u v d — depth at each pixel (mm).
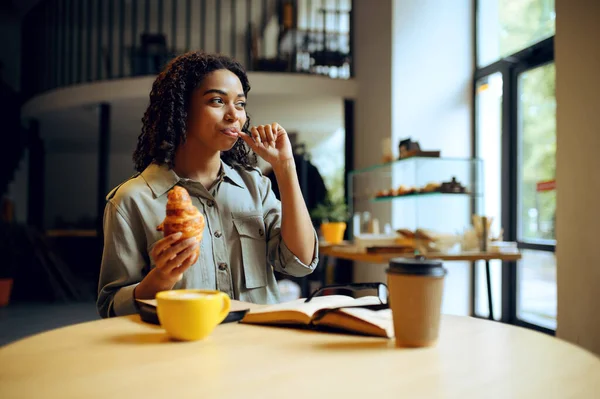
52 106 6613
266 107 6395
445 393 555
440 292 737
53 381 598
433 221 4211
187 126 1295
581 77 2717
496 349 737
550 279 3523
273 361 677
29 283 6621
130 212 1223
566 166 2820
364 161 5371
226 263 1277
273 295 1361
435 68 4664
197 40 9805
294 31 7129
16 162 8555
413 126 4621
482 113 4574
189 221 976
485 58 4547
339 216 5113
